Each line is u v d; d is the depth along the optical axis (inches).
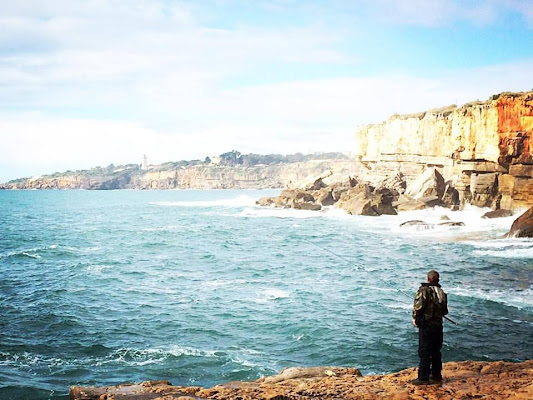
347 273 1161.4
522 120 2116.1
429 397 322.7
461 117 2402.8
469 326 717.3
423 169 2970.0
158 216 3324.3
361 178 3703.3
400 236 1843.0
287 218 2807.6
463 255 1358.3
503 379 370.0
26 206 5019.7
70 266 1301.7
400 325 745.0
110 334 722.2
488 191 2301.9
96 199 7101.4
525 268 1146.0
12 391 529.7
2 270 1248.8
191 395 359.6
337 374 418.9
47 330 741.3
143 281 1096.8
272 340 692.1
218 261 1376.7
